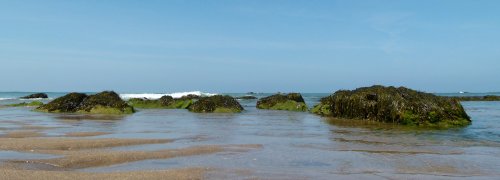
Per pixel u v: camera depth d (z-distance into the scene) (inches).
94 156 506.9
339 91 1360.7
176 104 1814.7
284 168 455.5
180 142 663.1
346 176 417.4
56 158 494.3
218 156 527.2
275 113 1475.1
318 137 745.0
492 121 1111.6
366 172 438.0
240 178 403.2
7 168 438.3
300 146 625.3
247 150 578.2
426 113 999.0
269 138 725.3
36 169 438.3
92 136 737.6
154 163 478.9
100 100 1440.7
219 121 1103.6
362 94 1188.5
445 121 991.6
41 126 920.9
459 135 786.2
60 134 764.6
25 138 686.5
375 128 919.0
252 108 1852.9
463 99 3452.3
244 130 865.5
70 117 1204.5
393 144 655.1
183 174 416.2
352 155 544.1
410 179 407.2
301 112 1544.0
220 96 1596.9
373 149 599.8
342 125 991.0
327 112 1370.6
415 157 531.2
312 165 475.2
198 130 860.6
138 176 402.9
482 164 483.8
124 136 740.7
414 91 1113.4
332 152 568.7
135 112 1491.1
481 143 670.5
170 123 1034.7
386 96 1090.7
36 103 1918.1
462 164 483.5
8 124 964.0
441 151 583.2
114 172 419.2
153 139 692.1
